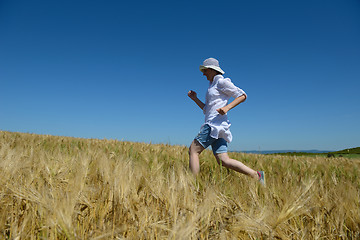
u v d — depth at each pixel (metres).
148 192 1.68
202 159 4.38
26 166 2.00
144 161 3.23
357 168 4.66
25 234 1.17
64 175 1.97
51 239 1.12
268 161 5.12
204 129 3.23
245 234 1.36
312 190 1.85
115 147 5.54
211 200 1.49
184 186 1.67
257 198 1.68
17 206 1.39
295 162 5.18
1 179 1.69
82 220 1.35
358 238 1.39
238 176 3.02
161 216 1.45
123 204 1.40
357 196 1.66
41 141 5.93
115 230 1.19
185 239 1.13
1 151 2.69
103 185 1.58
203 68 3.59
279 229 1.35
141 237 1.21
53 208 1.20
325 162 5.65
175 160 4.03
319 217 1.49
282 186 1.89
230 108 3.12
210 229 1.37
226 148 3.31
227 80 3.28
